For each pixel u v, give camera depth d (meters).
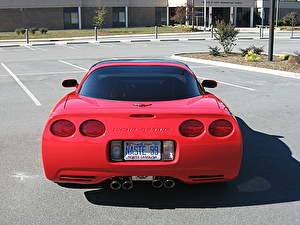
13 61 17.66
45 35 38.59
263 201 3.80
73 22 51.25
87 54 20.66
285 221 3.40
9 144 5.61
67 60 17.91
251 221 3.39
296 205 3.71
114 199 3.82
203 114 3.38
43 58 18.89
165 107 3.54
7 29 48.62
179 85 4.05
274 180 4.33
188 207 3.66
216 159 3.42
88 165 3.39
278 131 6.33
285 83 11.32
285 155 5.17
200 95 4.01
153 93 3.89
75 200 3.80
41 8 49.38
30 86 10.84
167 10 56.19
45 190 4.04
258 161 4.94
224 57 17.77
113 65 4.51
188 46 25.14
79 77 12.57
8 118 7.15
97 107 3.55
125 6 53.59
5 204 3.72
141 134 3.35
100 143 3.35
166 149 3.40
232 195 3.93
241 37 33.41
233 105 8.30
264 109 7.93
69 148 3.37
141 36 37.34
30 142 5.72
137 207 3.65
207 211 3.58
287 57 16.47
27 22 49.22
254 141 5.79
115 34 39.78
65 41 31.02
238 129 3.47
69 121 3.40
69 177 3.49
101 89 3.98
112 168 3.38
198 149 3.38
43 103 8.51
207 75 12.90
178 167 3.39
